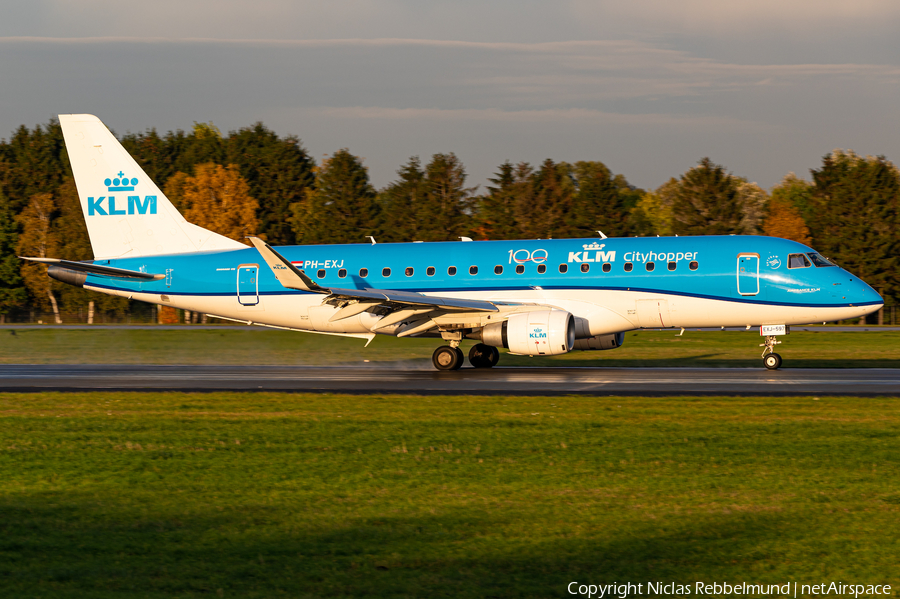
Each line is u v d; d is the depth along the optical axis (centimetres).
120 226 13388
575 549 3844
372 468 5541
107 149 13362
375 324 12362
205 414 7912
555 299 11756
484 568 3606
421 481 5162
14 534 4100
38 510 4534
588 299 11662
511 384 10106
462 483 5103
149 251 13350
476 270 12112
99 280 13325
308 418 7588
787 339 19425
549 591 3372
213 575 3516
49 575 3516
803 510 4444
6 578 3491
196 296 12988
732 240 11650
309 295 12600
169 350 17512
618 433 6662
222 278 12875
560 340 11031
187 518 4356
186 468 5594
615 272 11662
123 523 4275
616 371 11725
